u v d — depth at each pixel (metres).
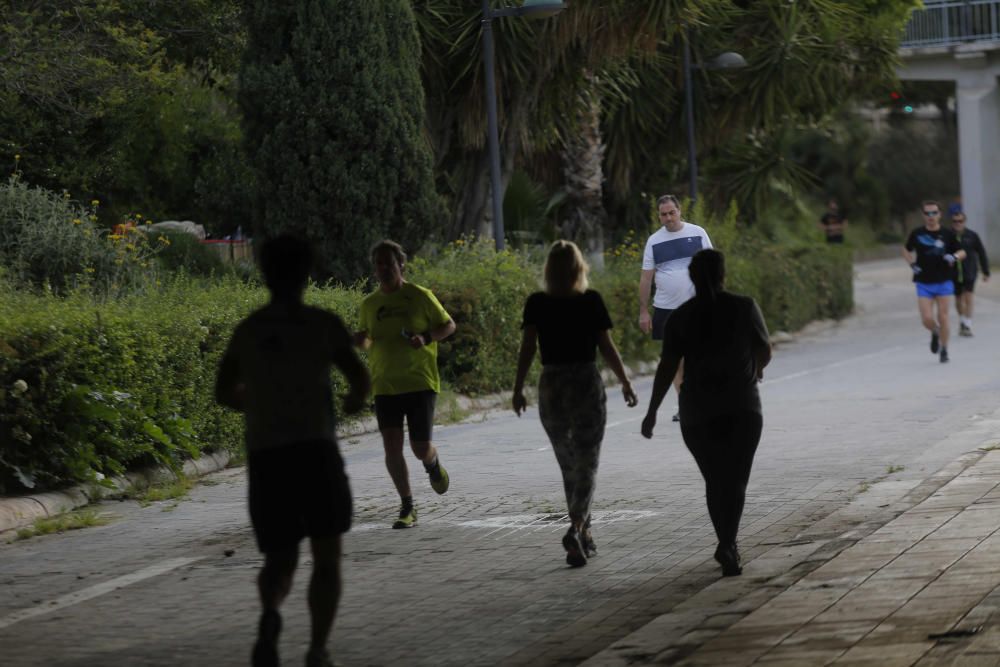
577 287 13.72
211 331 22.25
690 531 14.96
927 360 35.19
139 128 38.25
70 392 18.89
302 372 10.05
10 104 32.81
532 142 42.84
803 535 14.26
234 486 20.14
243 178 40.56
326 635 10.00
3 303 20.05
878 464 18.38
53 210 29.41
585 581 12.95
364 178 31.66
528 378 32.53
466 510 17.02
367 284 31.58
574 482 13.70
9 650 11.28
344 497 10.10
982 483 15.66
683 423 13.01
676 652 10.05
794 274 50.25
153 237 34.66
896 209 108.44
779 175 54.59
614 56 40.22
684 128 50.31
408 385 16.09
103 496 19.23
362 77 31.47
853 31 50.31
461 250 34.81
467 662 10.50
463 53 38.97
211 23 38.09
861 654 9.41
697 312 12.88
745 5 50.88
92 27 33.00
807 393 28.67
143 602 12.88
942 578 11.38
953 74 80.38
